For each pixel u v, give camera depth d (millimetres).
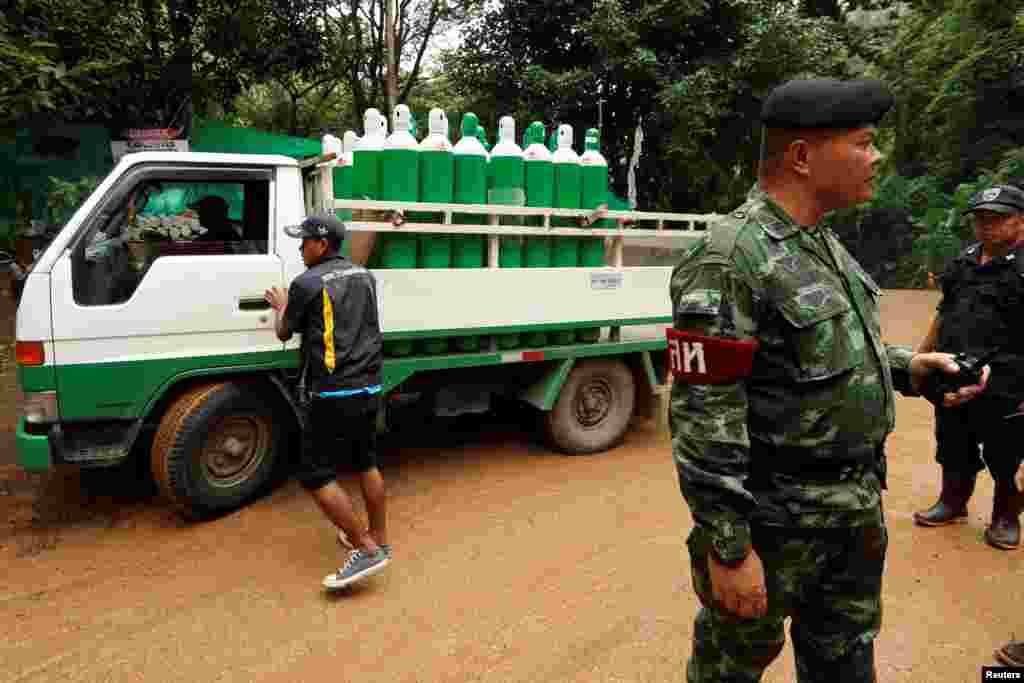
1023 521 3986
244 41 11836
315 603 3027
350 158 4039
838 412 1503
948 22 15836
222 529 3715
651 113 11469
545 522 3838
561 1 11531
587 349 4770
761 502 1564
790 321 1459
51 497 4102
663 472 4633
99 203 3512
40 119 10867
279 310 3760
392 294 3947
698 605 3016
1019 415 3314
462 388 4598
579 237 4703
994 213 3273
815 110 1470
